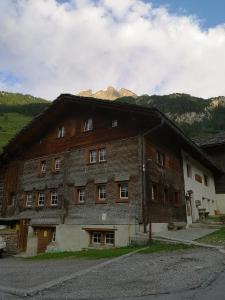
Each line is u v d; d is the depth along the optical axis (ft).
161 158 70.64
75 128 76.79
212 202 106.93
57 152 79.20
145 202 58.85
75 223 67.82
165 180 69.62
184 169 82.64
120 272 29.58
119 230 59.77
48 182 78.33
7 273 33.06
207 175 105.60
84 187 69.56
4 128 345.51
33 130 84.64
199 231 63.10
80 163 72.28
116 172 64.59
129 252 43.88
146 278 26.53
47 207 75.92
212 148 117.19
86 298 21.35
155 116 58.13
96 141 70.79
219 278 25.59
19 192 86.33
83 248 63.72
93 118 73.46
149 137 65.62
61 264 38.93
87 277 27.89
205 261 33.45
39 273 31.86
